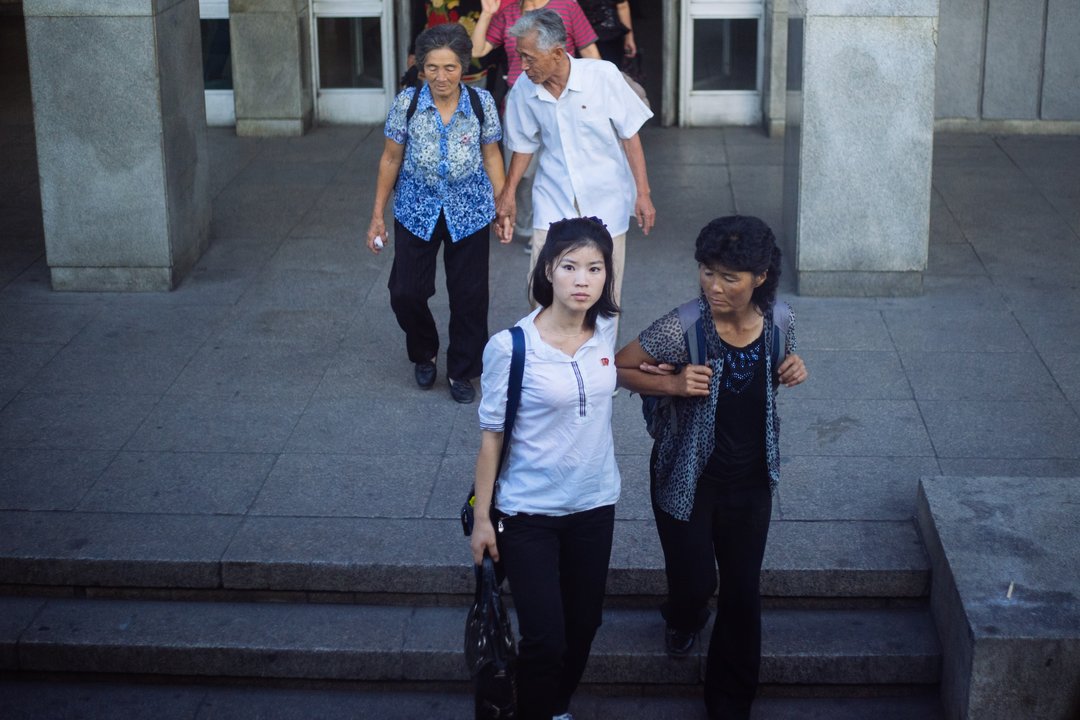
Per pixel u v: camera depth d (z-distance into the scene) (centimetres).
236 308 744
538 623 395
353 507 543
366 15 1095
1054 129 1055
